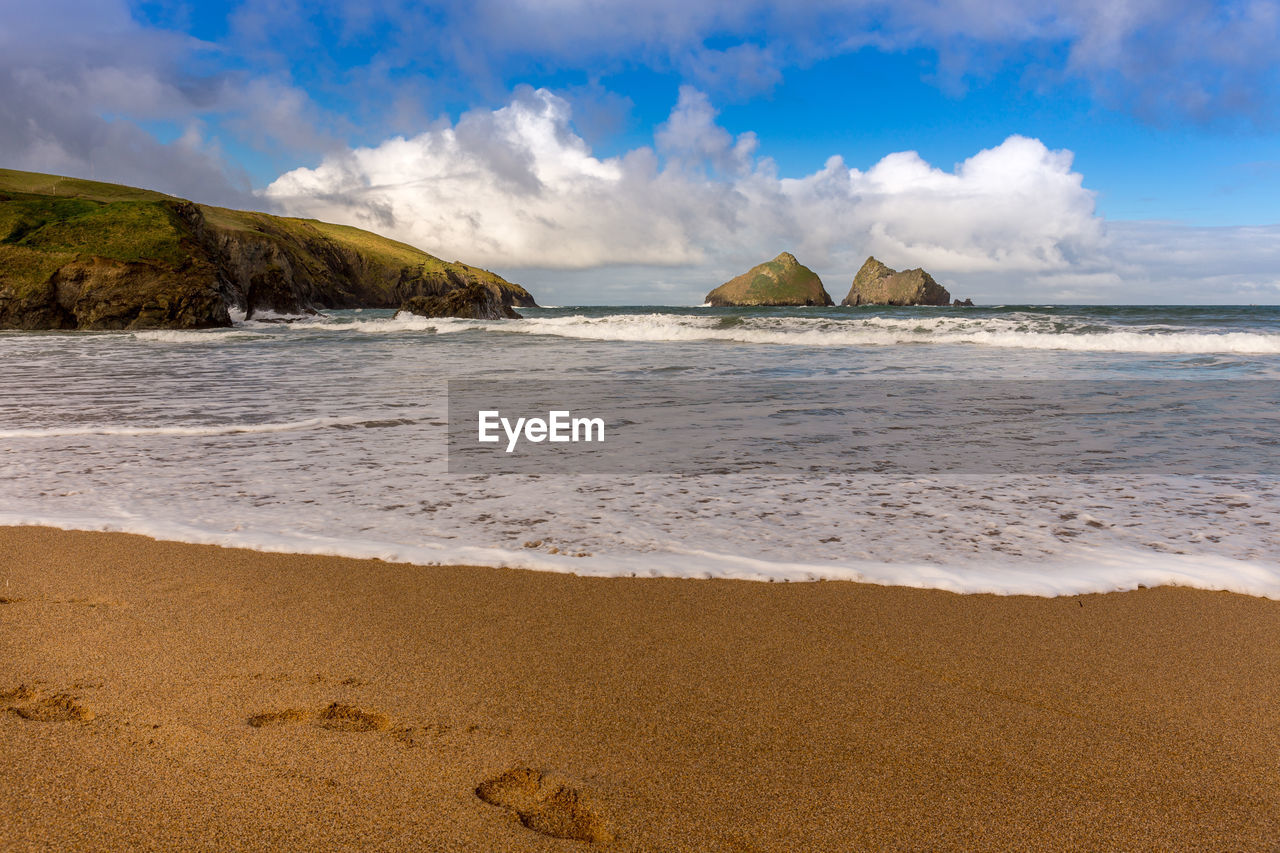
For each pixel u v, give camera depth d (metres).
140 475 4.89
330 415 7.38
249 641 2.47
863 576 3.05
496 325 29.17
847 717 2.01
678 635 2.52
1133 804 1.65
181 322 32.50
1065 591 2.89
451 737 1.91
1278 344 15.29
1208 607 2.73
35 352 17.52
